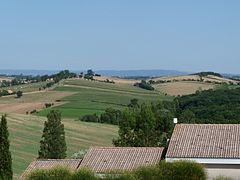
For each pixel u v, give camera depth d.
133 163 42.25
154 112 64.88
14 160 79.44
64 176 38.50
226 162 39.69
